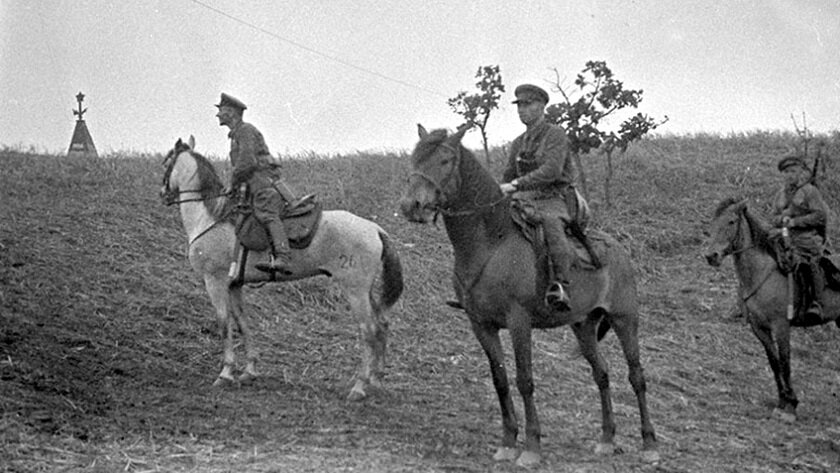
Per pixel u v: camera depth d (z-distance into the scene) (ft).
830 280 36.83
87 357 34.83
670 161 70.59
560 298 25.76
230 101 35.40
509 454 27.07
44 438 25.71
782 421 35.27
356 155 71.51
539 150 27.58
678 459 28.94
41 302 39.37
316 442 27.58
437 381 37.19
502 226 26.61
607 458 28.27
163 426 28.12
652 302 50.37
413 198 25.17
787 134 79.46
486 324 27.12
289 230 34.86
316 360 38.60
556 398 36.06
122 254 46.52
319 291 45.96
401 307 45.60
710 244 36.24
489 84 60.70
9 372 31.35
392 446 27.71
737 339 46.47
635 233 57.88
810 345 47.55
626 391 37.63
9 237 46.32
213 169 36.60
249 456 25.77
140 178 60.49
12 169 60.08
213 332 40.09
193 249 35.47
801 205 37.04
